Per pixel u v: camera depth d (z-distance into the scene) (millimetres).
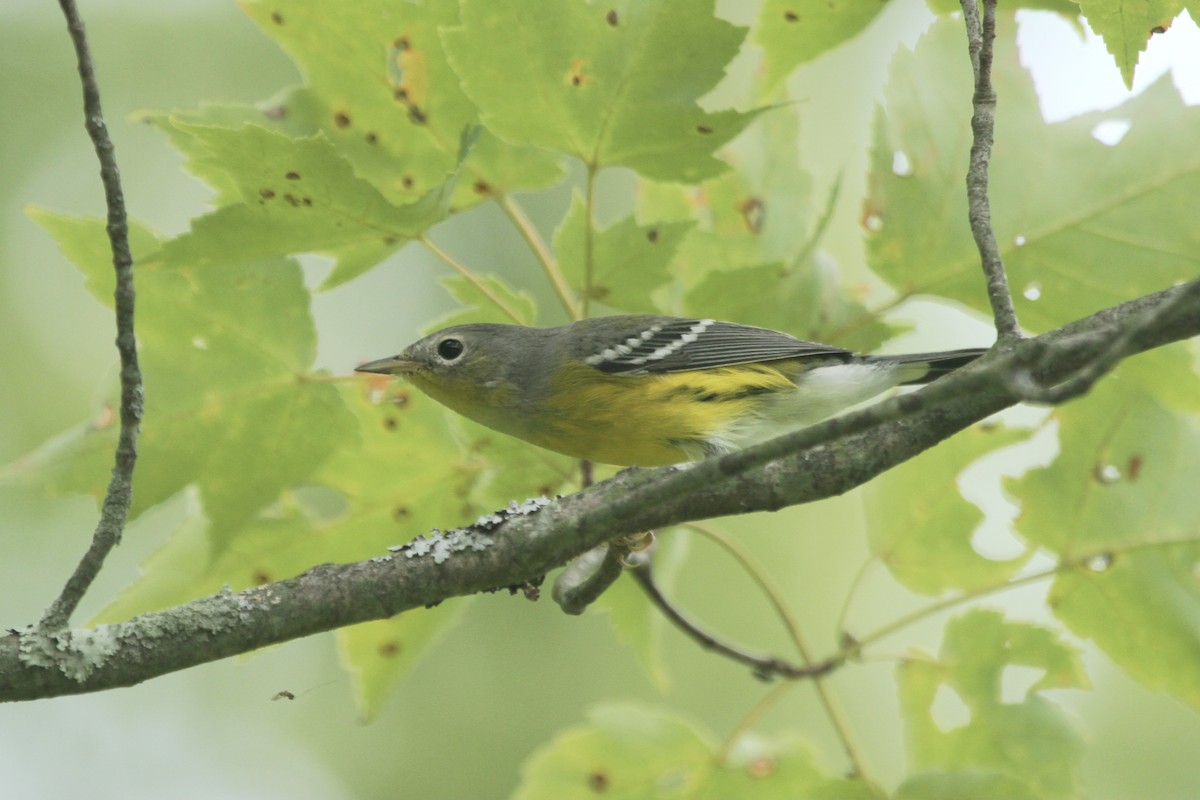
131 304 7738
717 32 8656
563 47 8648
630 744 10664
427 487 10508
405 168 9953
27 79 16984
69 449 9398
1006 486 10047
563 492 11266
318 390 9656
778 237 10836
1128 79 7977
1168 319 5547
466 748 16016
